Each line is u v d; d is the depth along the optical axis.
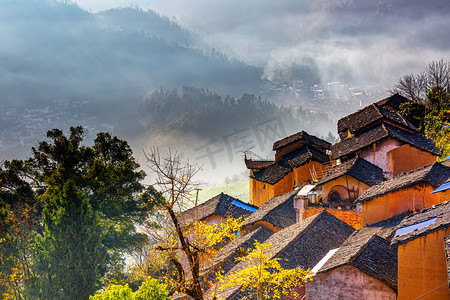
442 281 20.58
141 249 52.81
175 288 24.06
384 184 33.00
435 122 60.50
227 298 27.19
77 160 65.62
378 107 53.22
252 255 26.27
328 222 35.72
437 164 31.28
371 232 28.64
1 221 45.94
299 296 27.41
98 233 58.28
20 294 46.09
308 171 60.09
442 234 20.61
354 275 23.52
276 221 43.41
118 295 21.12
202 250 25.38
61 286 46.69
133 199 65.38
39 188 65.69
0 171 62.81
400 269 21.48
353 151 46.41
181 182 24.48
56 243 48.38
